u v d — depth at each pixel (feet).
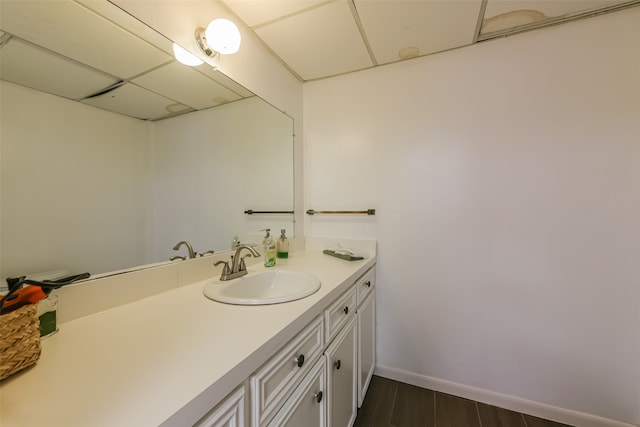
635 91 4.07
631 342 4.16
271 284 4.32
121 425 1.29
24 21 2.36
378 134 5.81
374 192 5.85
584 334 4.38
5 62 2.25
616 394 4.24
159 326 2.40
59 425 1.29
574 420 4.42
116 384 1.60
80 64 2.76
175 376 1.67
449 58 5.20
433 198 5.35
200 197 4.14
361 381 4.71
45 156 2.52
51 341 2.13
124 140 3.20
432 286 5.38
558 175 4.49
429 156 5.37
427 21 4.38
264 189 5.42
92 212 2.90
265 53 5.15
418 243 5.48
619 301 4.20
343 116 6.14
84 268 2.78
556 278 4.52
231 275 3.89
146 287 3.18
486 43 4.91
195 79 3.98
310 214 6.48
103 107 2.99
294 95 6.18
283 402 2.36
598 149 4.26
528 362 4.71
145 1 3.11
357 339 4.49
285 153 5.96
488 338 4.98
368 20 4.37
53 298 2.29
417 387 5.44
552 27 4.49
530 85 4.63
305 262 5.11
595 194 4.29
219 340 2.13
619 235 4.18
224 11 4.13
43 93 2.51
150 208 3.48
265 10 4.16
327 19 4.35
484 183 4.96
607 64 4.19
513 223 4.78
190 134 3.97
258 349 2.02
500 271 4.88
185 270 3.67
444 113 5.25
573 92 4.38
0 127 2.23
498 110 4.85
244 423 1.92
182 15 3.52
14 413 1.37
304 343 2.77
